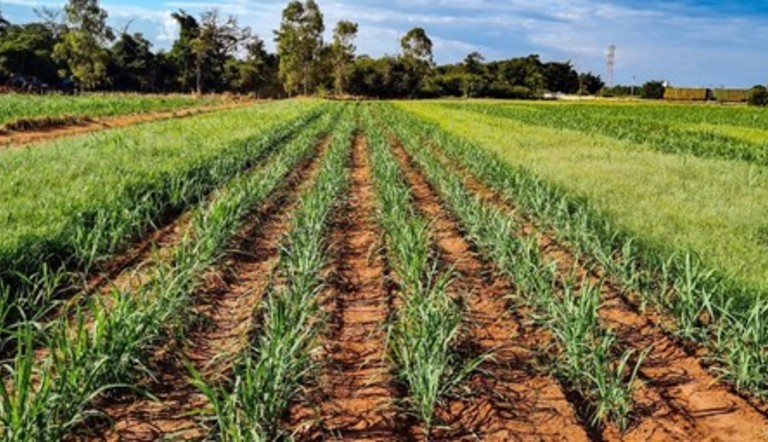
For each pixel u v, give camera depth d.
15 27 92.56
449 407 4.73
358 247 8.86
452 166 16.72
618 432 4.51
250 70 92.38
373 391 4.89
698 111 58.56
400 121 31.75
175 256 6.89
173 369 5.12
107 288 6.78
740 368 5.04
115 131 20.89
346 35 89.31
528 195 10.91
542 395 4.94
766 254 8.09
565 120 39.59
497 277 7.56
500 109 54.12
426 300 5.48
